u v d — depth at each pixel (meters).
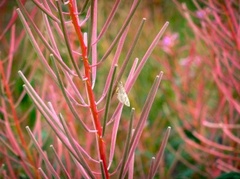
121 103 0.30
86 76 0.29
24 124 0.57
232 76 0.52
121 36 0.30
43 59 0.29
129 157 0.30
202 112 0.62
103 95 0.30
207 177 0.64
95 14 0.30
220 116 0.62
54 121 0.29
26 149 0.44
